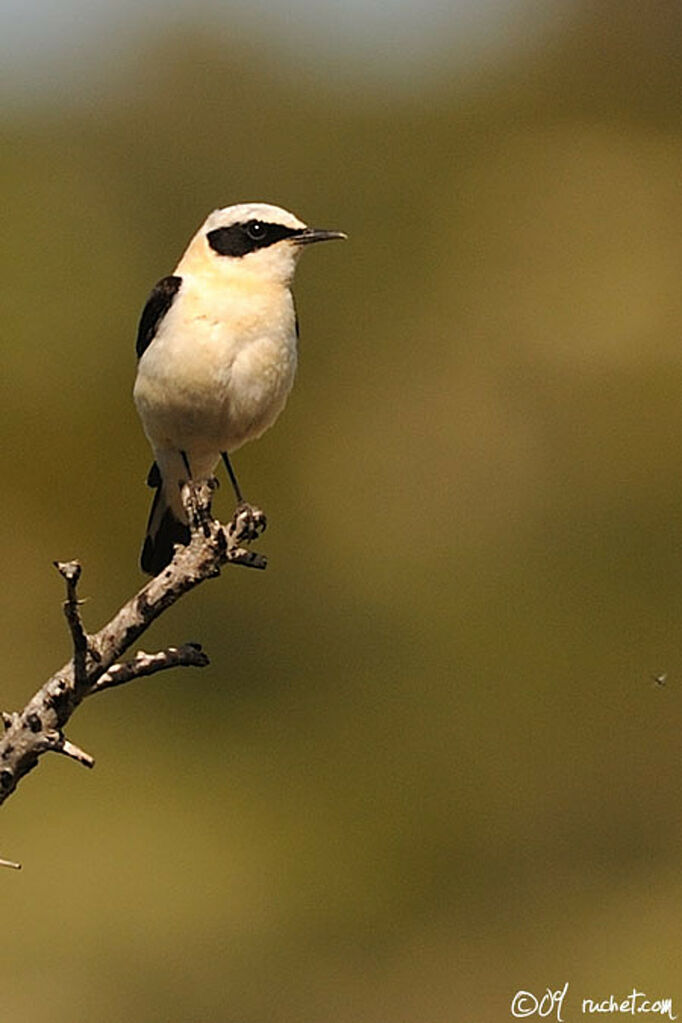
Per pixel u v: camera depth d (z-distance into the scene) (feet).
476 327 58.90
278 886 49.70
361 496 57.36
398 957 48.29
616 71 63.10
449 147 61.77
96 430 57.11
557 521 56.65
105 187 60.64
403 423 58.08
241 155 61.98
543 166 60.54
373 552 56.80
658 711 54.24
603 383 57.52
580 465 57.11
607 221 59.36
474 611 55.77
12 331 57.47
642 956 46.60
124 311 58.75
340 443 58.03
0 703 53.06
